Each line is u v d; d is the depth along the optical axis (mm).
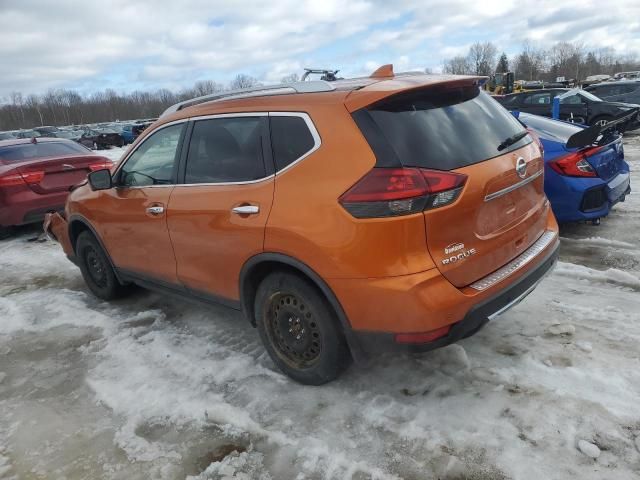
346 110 2844
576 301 4133
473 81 3209
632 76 59969
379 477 2566
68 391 3600
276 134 3137
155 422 3156
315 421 3014
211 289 3680
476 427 2822
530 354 3432
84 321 4727
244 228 3188
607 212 5613
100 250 4910
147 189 4027
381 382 3311
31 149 8516
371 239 2656
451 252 2740
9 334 4598
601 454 2549
